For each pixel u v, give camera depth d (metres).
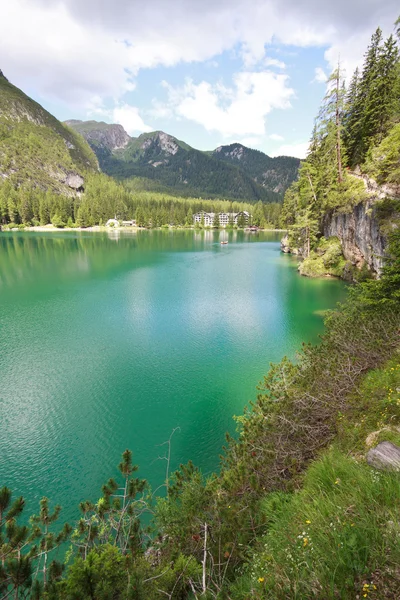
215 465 13.35
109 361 22.48
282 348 24.11
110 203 189.12
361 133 48.00
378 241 34.50
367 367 9.69
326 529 3.73
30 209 166.88
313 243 58.44
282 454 6.83
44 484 12.55
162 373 20.78
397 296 13.80
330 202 48.44
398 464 4.68
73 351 24.09
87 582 3.97
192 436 15.14
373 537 3.28
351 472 4.89
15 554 5.16
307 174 58.72
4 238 113.81
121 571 4.35
